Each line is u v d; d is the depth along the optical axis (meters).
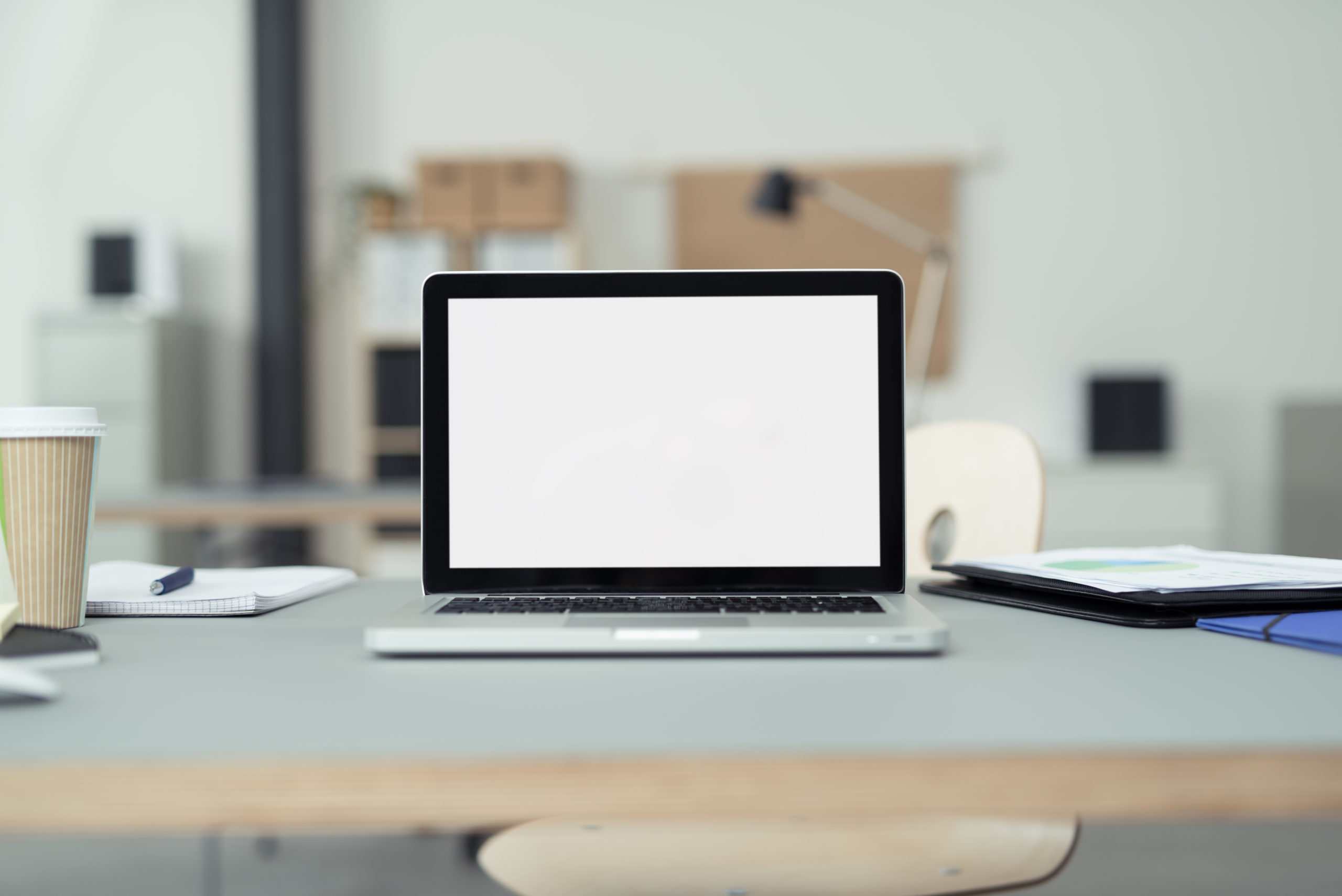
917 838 0.95
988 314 4.06
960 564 0.84
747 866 0.90
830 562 0.72
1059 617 0.71
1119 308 4.04
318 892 1.86
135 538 3.52
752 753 0.39
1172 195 4.03
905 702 0.47
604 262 4.12
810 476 0.73
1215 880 1.87
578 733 0.42
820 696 0.48
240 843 2.08
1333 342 4.02
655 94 4.09
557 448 0.73
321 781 0.38
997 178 4.05
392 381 3.76
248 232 4.15
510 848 0.94
